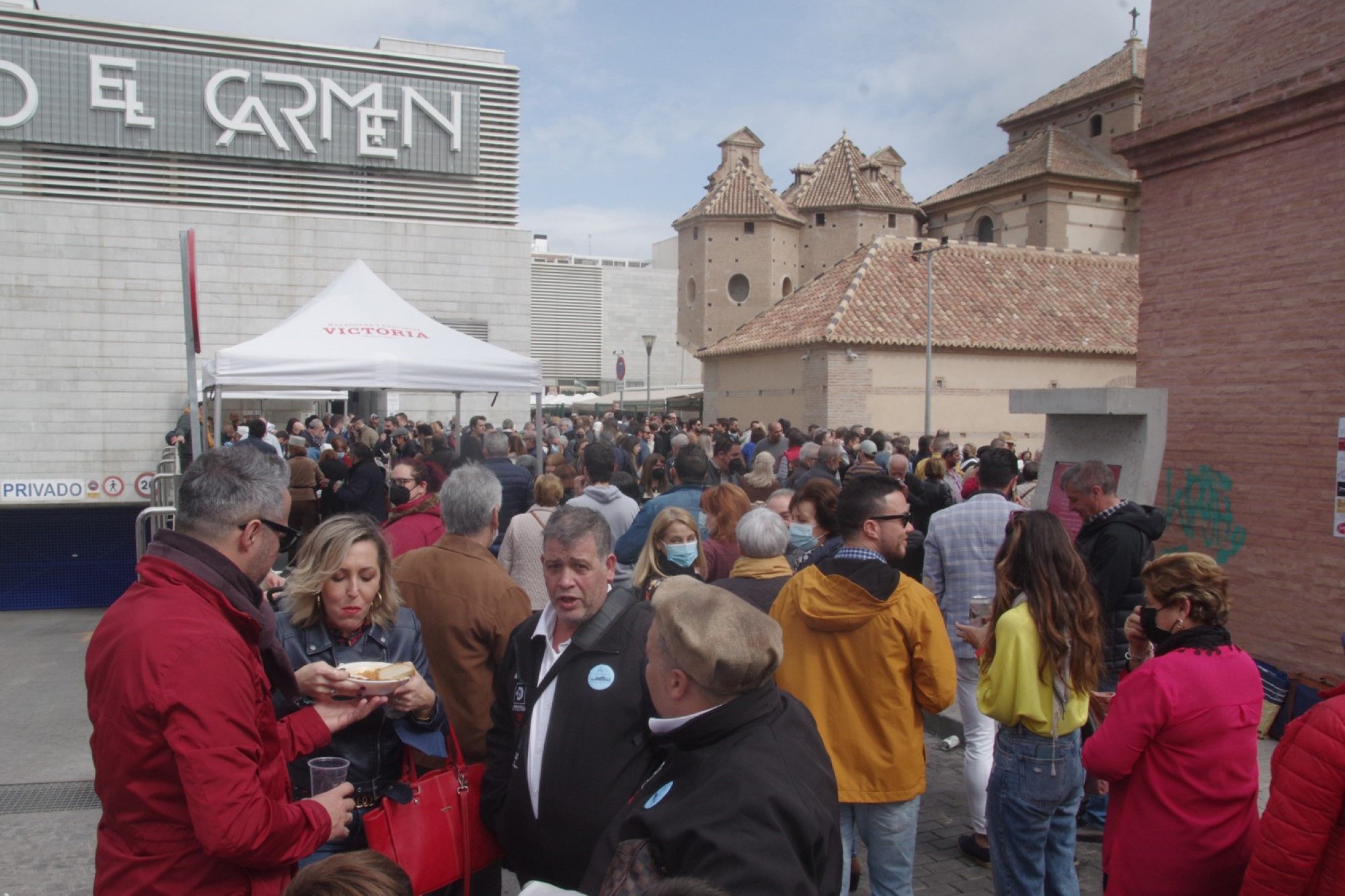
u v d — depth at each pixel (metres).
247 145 16.94
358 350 8.34
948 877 4.54
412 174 18.17
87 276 15.79
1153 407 6.32
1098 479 4.80
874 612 3.54
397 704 2.84
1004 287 26.19
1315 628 6.20
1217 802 2.95
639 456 14.73
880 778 3.56
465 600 3.59
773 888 1.76
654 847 1.92
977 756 4.77
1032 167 35.25
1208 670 2.99
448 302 18.23
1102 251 35.44
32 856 4.62
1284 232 6.46
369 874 1.92
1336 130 6.12
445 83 18.08
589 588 2.88
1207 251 7.05
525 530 6.03
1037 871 3.59
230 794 2.10
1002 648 3.55
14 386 15.47
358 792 2.96
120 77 16.08
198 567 2.31
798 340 23.64
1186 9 7.25
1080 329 25.39
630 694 2.79
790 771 1.97
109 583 10.26
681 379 71.44
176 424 16.25
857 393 23.03
